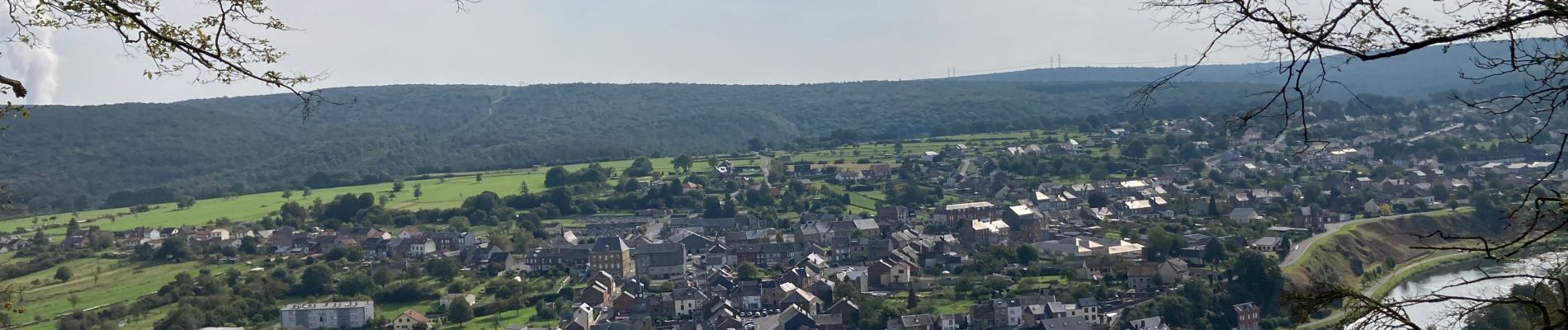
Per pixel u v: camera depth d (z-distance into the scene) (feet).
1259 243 627.87
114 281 634.02
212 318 519.19
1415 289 542.98
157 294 584.40
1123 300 510.99
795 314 490.49
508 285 596.29
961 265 629.92
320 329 524.93
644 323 511.81
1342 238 642.63
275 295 581.94
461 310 522.47
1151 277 539.29
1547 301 85.51
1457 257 598.75
